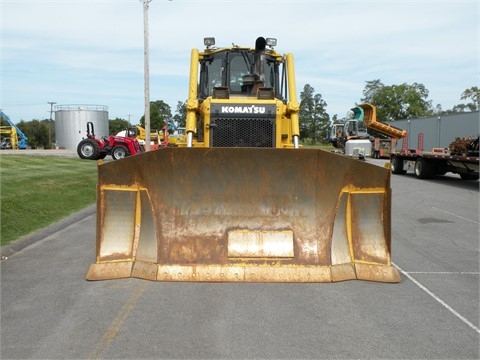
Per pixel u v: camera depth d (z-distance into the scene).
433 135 41.28
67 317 4.77
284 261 5.80
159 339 4.28
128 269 5.87
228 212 5.93
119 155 30.19
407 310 5.04
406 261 7.22
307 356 3.99
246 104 7.59
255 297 5.30
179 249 5.84
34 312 4.91
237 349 4.10
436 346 4.20
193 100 8.28
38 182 14.96
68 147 56.44
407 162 24.06
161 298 5.26
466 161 18.20
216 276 5.69
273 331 4.46
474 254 7.72
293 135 7.86
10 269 6.53
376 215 5.94
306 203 5.93
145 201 5.92
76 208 11.86
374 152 41.16
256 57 8.70
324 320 4.73
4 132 57.31
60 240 8.43
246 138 7.56
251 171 5.87
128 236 5.96
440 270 6.71
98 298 5.28
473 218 11.32
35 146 92.19
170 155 5.80
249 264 5.78
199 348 4.11
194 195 5.90
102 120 57.66
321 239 5.89
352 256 5.91
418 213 12.03
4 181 14.49
